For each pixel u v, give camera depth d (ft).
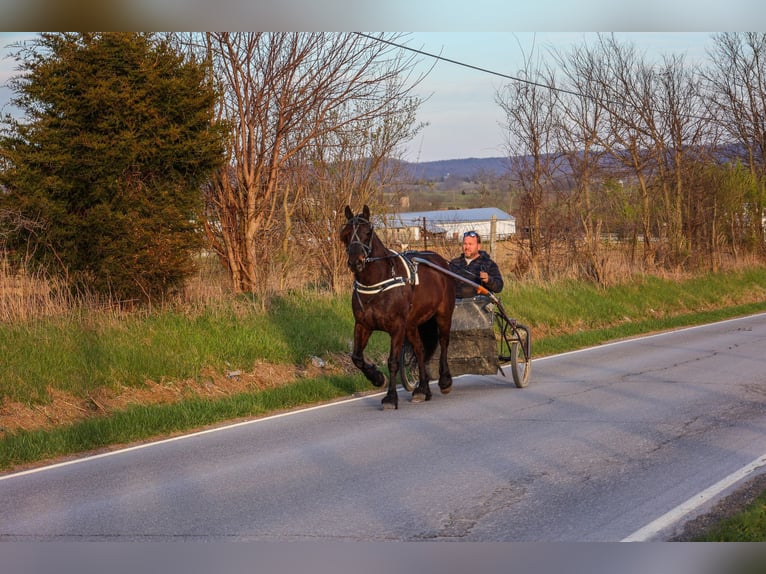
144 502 21.94
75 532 19.62
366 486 23.03
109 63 44.70
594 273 82.12
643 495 21.99
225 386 40.42
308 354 45.96
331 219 61.87
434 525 19.79
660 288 86.02
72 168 44.04
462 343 38.73
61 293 42.98
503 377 44.21
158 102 46.06
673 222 102.12
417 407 35.37
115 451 28.66
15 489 23.80
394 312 34.63
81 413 34.65
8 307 40.50
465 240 39.29
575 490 22.45
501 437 28.96
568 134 84.74
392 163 64.80
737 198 109.29
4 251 44.09
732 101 128.88
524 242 83.46
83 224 44.09
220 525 19.93
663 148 102.47
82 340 39.19
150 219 45.27
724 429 29.96
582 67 94.17
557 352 55.31
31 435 30.04
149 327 42.52
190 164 47.24
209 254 57.93
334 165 61.77
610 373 44.32
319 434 30.25
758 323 70.85
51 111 44.91
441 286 37.17
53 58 44.60
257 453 27.43
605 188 91.66
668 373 43.68
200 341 42.65
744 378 41.50
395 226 66.64
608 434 29.27
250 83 55.06
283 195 61.46
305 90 55.06
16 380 34.58
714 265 104.47
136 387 37.88
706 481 23.27
